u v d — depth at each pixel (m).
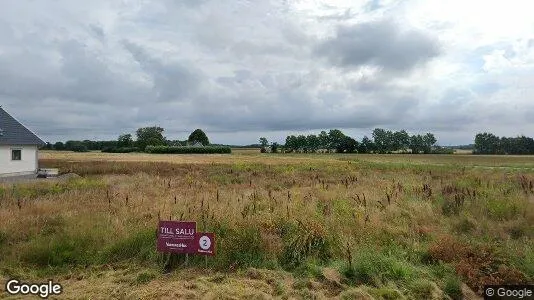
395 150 148.75
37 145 35.22
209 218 8.24
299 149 153.50
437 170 31.38
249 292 5.57
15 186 17.20
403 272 6.11
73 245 7.21
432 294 5.56
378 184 16.67
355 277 6.13
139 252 7.12
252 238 7.10
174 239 6.71
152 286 5.96
